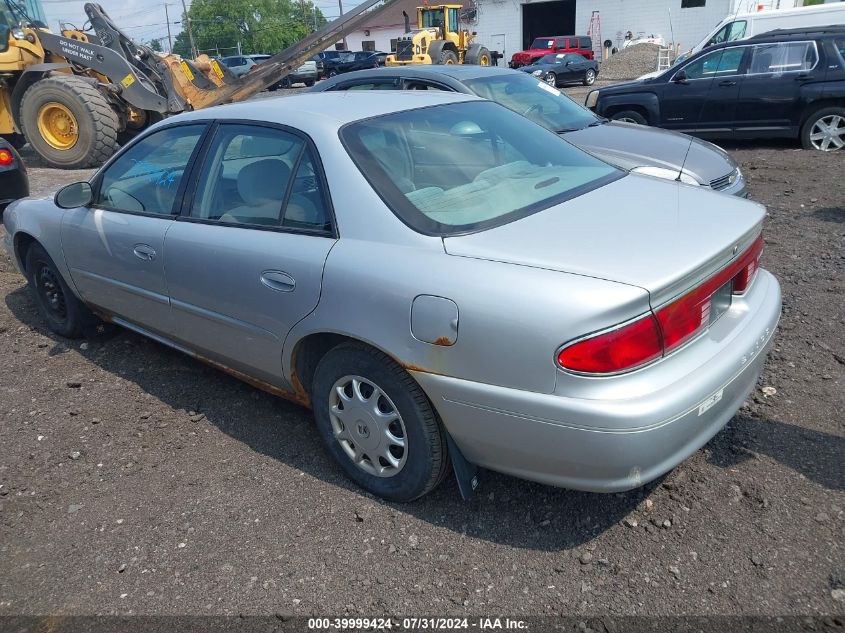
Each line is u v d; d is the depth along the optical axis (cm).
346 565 276
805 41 1025
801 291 512
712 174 581
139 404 408
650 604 248
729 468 315
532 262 254
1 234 742
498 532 288
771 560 263
